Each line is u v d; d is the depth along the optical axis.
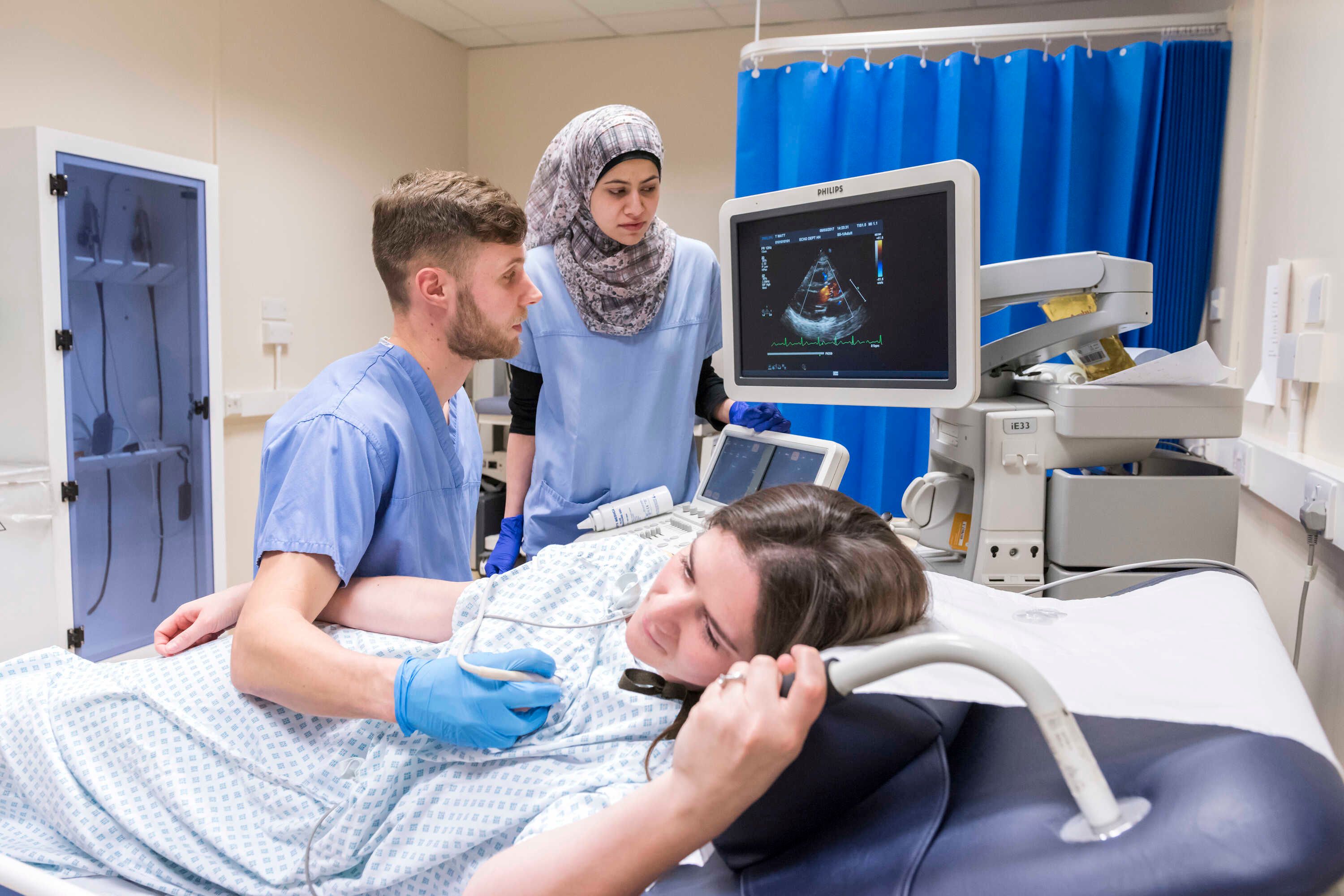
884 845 0.49
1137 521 1.17
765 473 1.41
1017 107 2.34
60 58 2.61
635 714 0.75
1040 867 0.40
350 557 0.91
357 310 3.87
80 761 0.85
